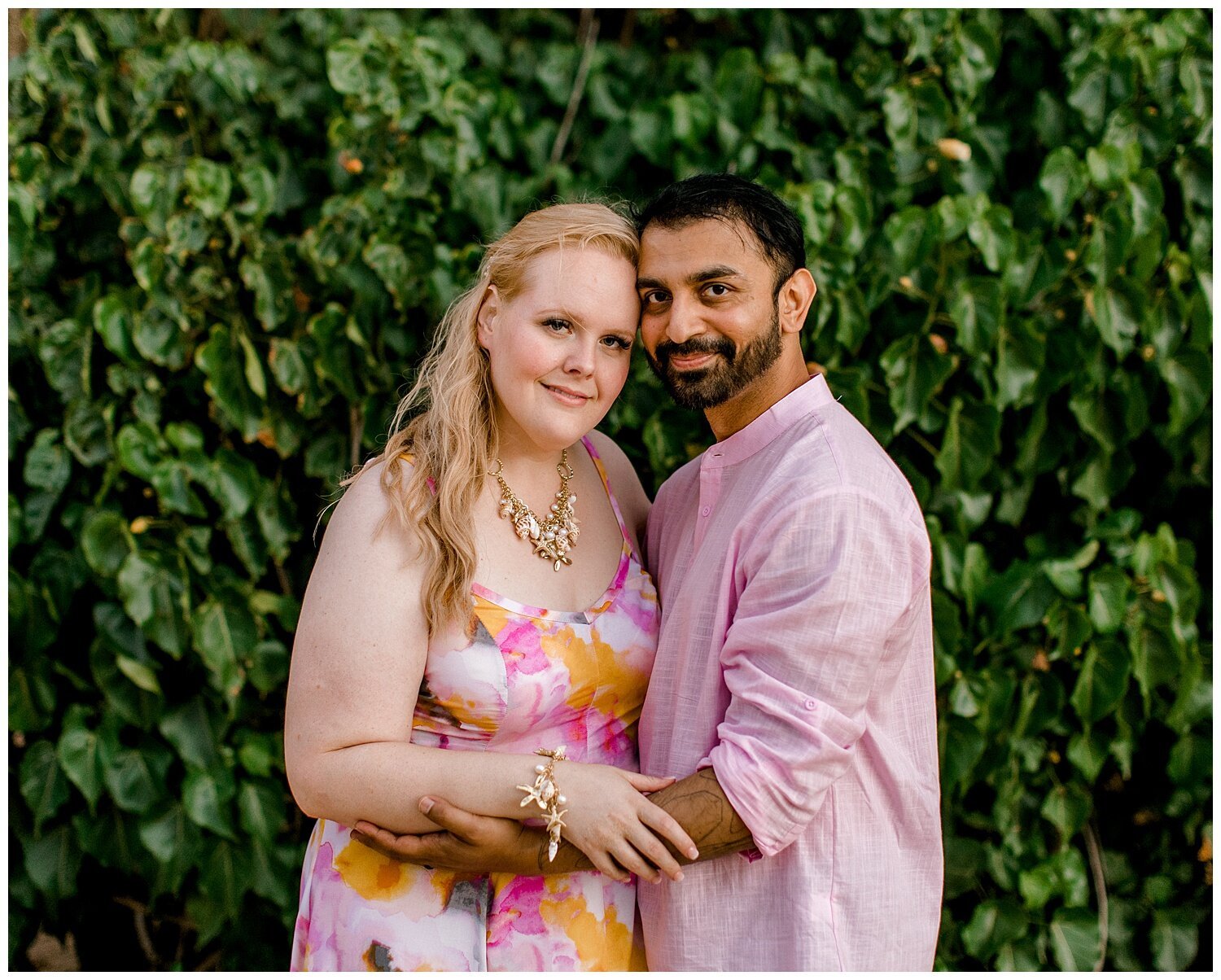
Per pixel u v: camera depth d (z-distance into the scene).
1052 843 2.32
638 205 1.70
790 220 1.46
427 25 2.27
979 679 2.19
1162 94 2.19
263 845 2.28
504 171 2.25
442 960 1.40
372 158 2.21
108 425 2.20
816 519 1.36
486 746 1.44
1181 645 2.18
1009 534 2.35
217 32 2.35
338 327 2.20
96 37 2.22
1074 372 2.19
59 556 2.25
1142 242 2.16
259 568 2.24
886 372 2.13
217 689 2.26
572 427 1.47
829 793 1.42
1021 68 2.24
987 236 2.11
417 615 1.39
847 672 1.34
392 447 1.48
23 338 2.21
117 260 2.28
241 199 2.21
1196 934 2.35
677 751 1.45
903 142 2.17
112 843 2.31
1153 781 2.39
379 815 1.36
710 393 1.45
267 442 2.27
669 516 1.70
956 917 2.32
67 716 2.25
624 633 1.54
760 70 2.19
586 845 1.33
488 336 1.51
